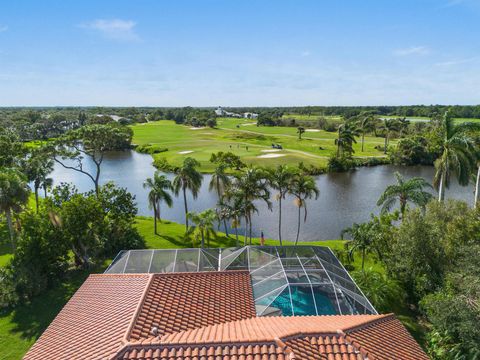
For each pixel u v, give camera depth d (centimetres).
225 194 3775
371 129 12106
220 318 1614
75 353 1312
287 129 16525
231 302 1748
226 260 2205
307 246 2345
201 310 1638
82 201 3023
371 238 2852
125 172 8419
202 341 1177
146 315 1488
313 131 15612
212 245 3816
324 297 1803
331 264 2123
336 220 4934
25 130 13325
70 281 2922
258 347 1149
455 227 2331
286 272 1984
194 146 11400
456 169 3244
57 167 8975
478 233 2241
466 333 1673
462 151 3269
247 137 13275
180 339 1248
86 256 3125
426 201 3234
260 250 2269
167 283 1772
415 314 2442
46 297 2673
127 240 3538
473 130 3303
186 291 1748
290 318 1554
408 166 9088
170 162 8994
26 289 2595
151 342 1181
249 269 2088
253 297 1830
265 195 3638
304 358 1123
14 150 5550
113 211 3478
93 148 5156
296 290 1833
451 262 2286
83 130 4969
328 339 1230
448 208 2622
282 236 4372
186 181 4219
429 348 1984
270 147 11144
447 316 1764
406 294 2525
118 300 1653
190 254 2277
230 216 3603
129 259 2222
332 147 11206
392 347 1313
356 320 1476
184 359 1119
